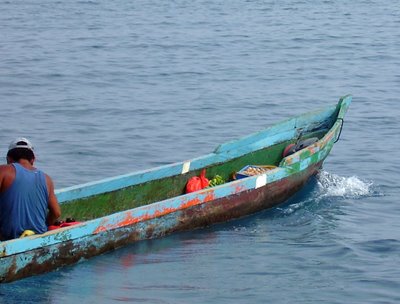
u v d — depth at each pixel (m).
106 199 23.38
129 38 59.88
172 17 70.44
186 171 25.09
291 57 53.16
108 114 38.00
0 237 19.91
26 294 18.95
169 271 20.50
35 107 39.22
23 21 67.81
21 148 20.00
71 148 32.41
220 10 74.69
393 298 19.08
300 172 26.16
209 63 50.97
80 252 20.75
